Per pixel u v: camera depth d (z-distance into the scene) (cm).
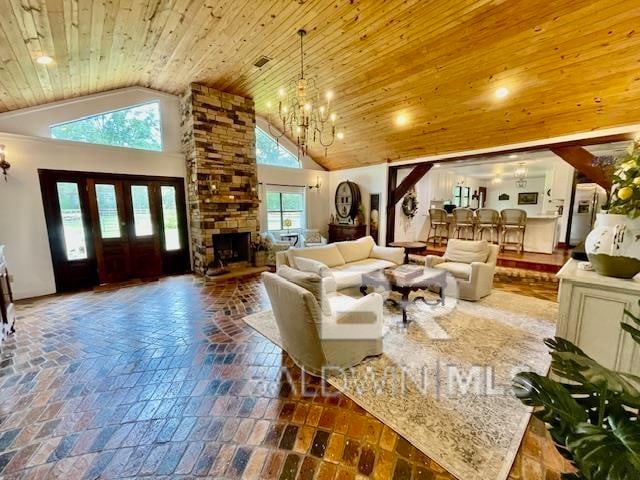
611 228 167
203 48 356
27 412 183
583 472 78
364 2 273
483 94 388
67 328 308
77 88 414
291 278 228
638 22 257
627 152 171
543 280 466
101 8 245
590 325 174
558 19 273
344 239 729
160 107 527
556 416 90
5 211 397
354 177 737
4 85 327
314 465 147
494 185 1023
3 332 275
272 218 694
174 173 543
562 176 664
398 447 156
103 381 215
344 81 436
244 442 161
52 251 435
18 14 219
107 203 480
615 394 90
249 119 569
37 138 412
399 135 544
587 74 318
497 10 278
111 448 157
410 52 354
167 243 548
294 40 337
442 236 752
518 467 144
